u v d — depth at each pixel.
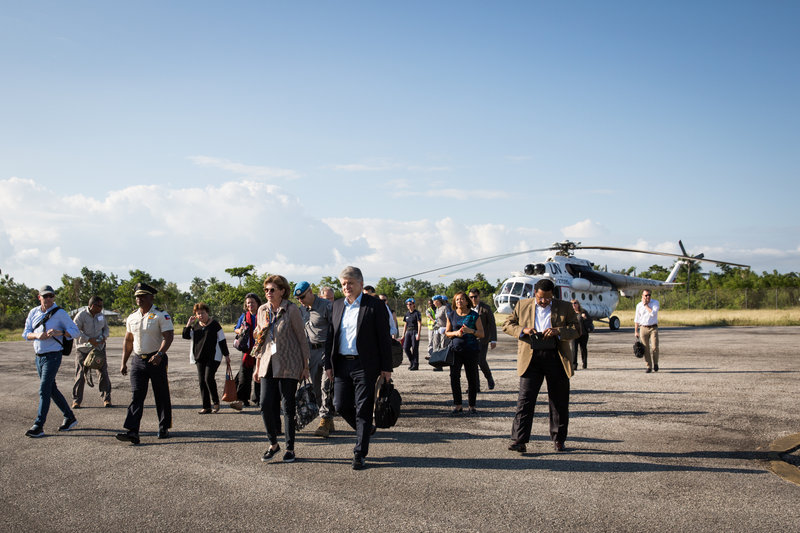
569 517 4.00
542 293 5.82
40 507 4.30
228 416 7.88
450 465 5.31
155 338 6.45
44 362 6.77
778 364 12.88
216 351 8.12
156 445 6.21
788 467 5.14
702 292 52.41
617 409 7.91
